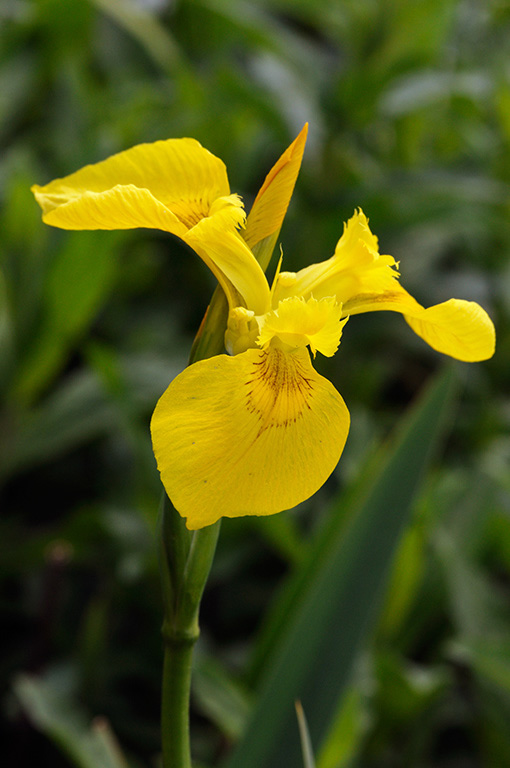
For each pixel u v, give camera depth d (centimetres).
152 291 111
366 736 76
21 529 93
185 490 45
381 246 108
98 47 138
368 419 98
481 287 115
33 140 116
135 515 82
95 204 46
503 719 76
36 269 84
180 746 48
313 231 104
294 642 56
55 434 87
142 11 128
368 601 56
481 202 96
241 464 45
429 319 48
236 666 81
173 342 102
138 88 123
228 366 46
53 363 85
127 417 80
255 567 95
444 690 74
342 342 107
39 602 87
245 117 111
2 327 82
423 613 82
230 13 106
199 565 47
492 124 126
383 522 57
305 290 48
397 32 103
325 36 162
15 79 115
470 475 92
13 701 76
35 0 116
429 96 104
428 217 100
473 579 82
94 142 93
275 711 55
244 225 47
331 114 102
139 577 80
